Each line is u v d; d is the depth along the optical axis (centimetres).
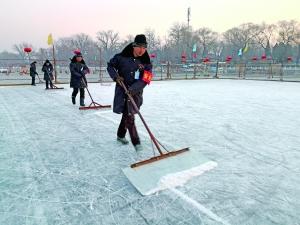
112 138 444
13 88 1380
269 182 285
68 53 8269
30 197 251
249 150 389
